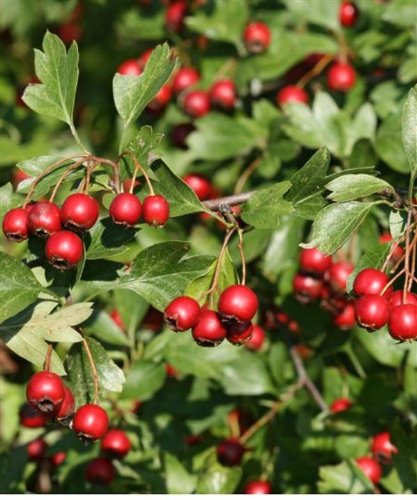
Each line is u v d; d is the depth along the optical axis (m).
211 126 0.72
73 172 0.56
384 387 0.68
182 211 0.56
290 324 0.72
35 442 0.71
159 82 0.57
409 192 0.55
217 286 0.55
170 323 0.53
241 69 0.74
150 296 0.55
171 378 0.70
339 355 0.70
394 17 0.73
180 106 0.75
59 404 0.53
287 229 0.68
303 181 0.55
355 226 0.54
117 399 0.68
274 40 0.74
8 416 0.73
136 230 0.56
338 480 0.65
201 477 0.65
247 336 0.54
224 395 0.70
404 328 0.53
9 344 0.54
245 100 0.75
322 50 0.74
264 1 0.77
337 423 0.67
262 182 0.71
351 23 0.75
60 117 0.57
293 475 0.68
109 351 0.68
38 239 0.56
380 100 0.72
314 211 0.56
